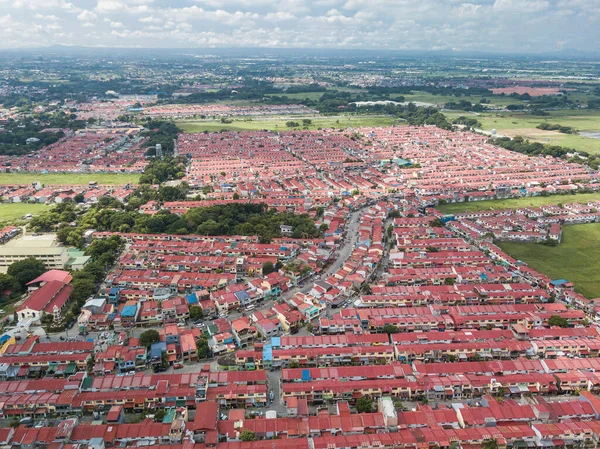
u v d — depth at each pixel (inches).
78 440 6584.6
